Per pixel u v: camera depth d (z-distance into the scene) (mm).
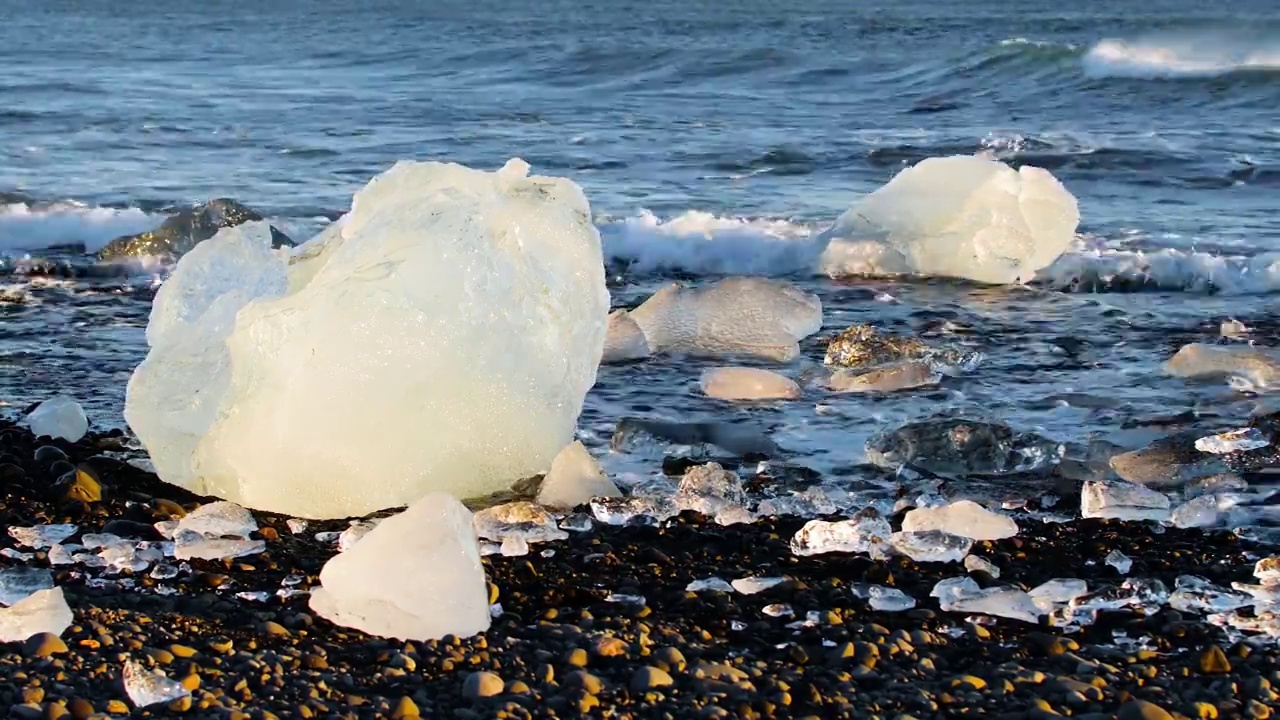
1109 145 13180
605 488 4730
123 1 50094
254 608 3832
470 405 4699
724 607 3850
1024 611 3818
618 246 8953
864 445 5367
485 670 3424
